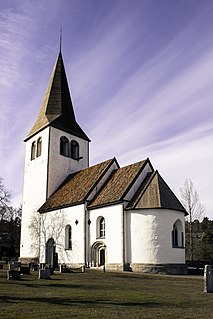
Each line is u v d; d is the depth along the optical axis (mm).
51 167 42156
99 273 26859
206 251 57219
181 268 30047
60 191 40781
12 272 20375
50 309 10547
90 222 33969
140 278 24016
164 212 30094
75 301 12289
